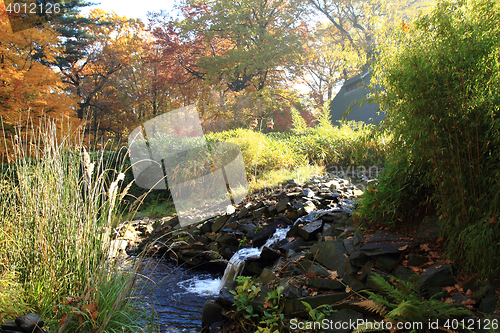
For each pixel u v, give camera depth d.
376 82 2.99
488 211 2.21
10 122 8.33
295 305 2.60
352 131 8.86
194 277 4.38
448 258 2.47
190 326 2.97
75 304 2.05
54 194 2.28
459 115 2.28
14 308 1.91
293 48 20.59
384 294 2.44
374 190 3.04
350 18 22.59
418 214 2.89
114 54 21.86
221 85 19.14
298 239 3.75
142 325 2.37
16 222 2.30
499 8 2.20
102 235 2.33
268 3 23.05
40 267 2.14
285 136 9.95
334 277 2.76
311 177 6.41
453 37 2.29
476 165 2.28
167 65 21.55
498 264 2.13
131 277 2.34
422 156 2.53
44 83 11.16
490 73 2.20
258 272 3.66
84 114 20.36
